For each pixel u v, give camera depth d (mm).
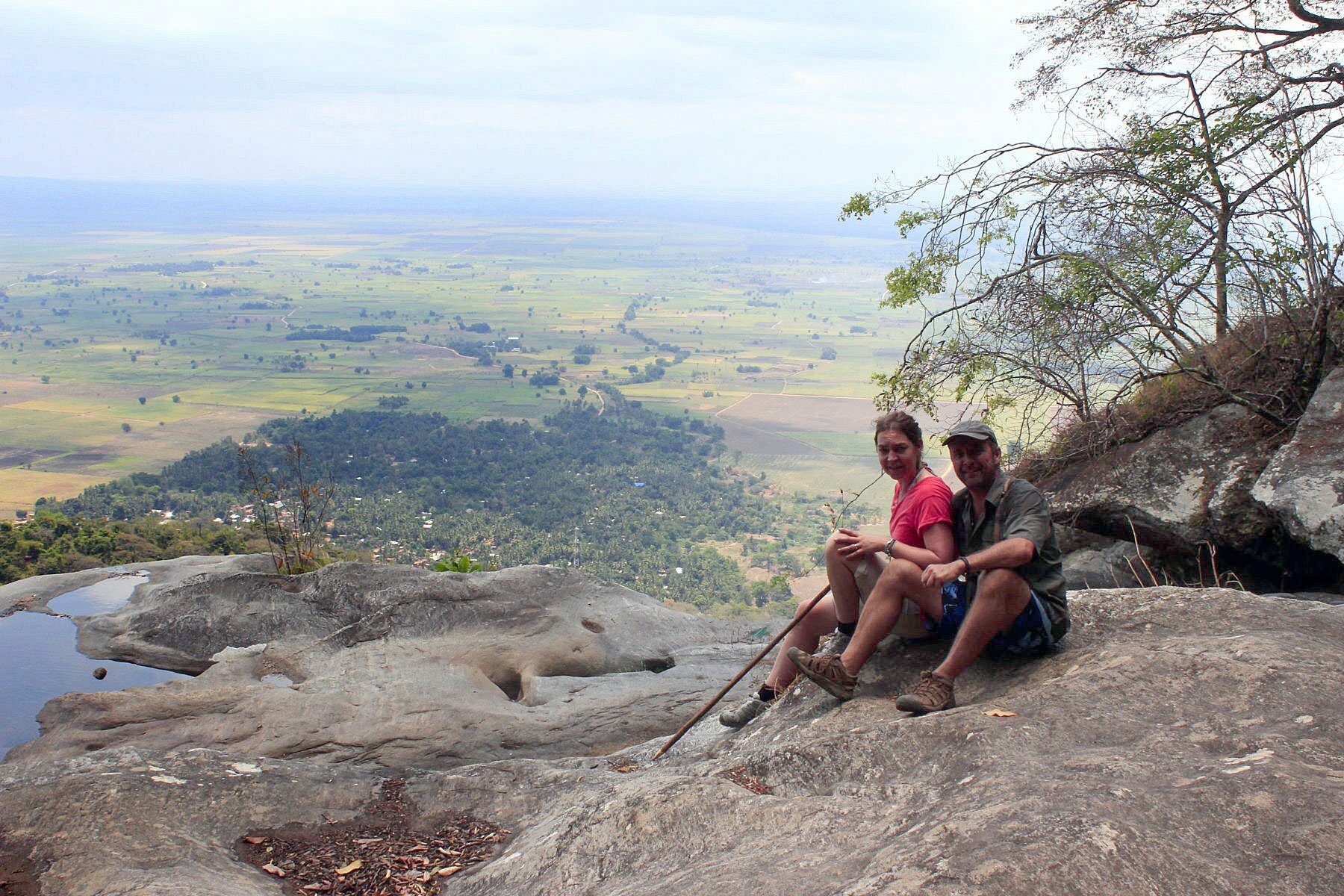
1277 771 2605
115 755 4156
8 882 3029
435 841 3623
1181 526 7379
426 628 7305
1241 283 8141
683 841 2906
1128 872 2166
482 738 5719
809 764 3307
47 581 8656
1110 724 3207
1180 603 4492
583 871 2904
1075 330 8383
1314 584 6980
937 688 3662
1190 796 2516
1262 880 2170
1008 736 3135
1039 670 3889
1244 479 7254
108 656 7109
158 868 3100
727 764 3486
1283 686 3324
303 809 3830
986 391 9195
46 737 5527
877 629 3971
